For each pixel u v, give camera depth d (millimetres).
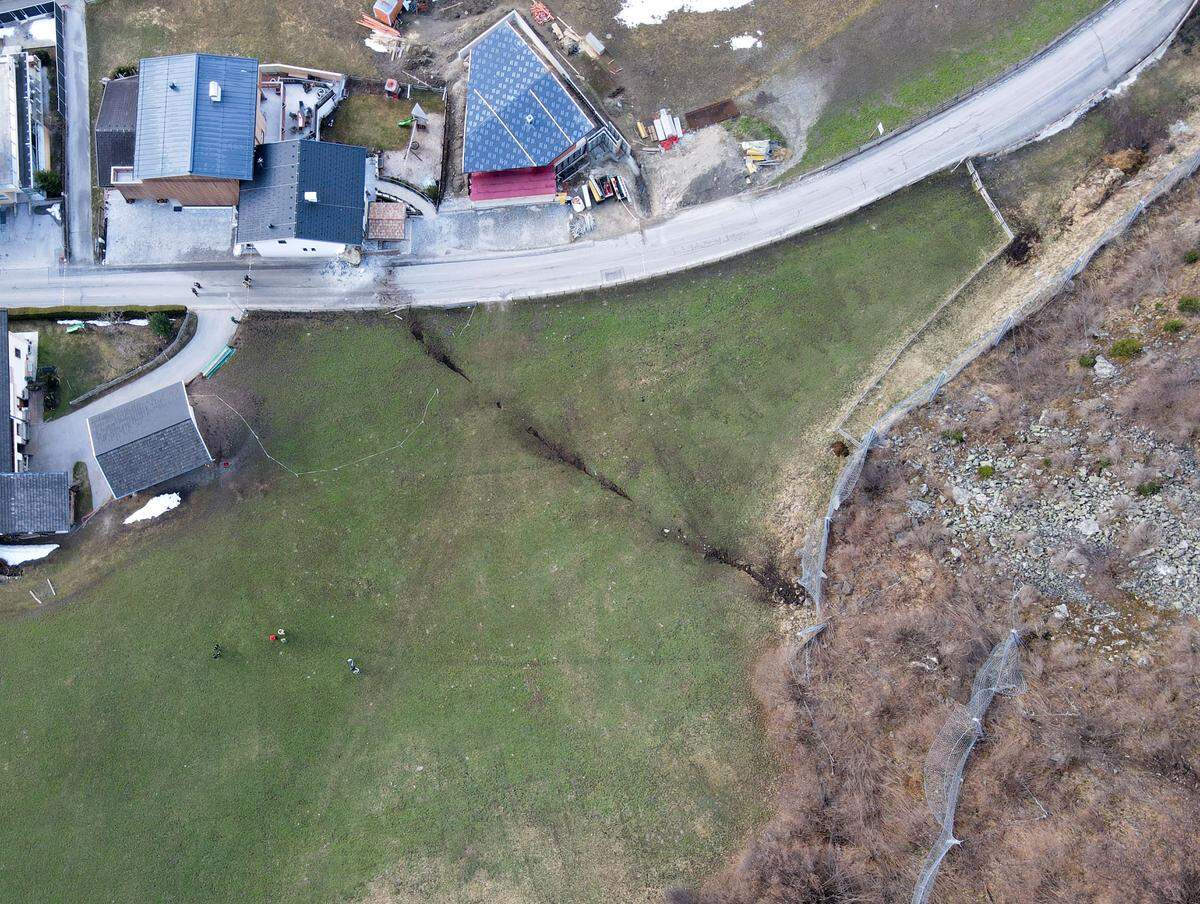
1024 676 48625
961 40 62312
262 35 67062
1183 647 46094
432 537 59094
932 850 47562
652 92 64250
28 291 63562
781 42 64188
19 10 65812
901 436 54656
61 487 59094
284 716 57438
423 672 57438
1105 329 52750
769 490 57531
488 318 62000
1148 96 59125
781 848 50562
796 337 59469
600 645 56656
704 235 61562
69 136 65562
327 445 60938
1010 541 51000
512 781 55438
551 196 62250
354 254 62625
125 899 55656
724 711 54875
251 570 59406
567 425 59938
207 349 62750
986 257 58688
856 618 53031
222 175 59688
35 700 58469
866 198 60719
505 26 62562
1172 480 48531
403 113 65312
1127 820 44469
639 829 54000
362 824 55719
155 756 57406
